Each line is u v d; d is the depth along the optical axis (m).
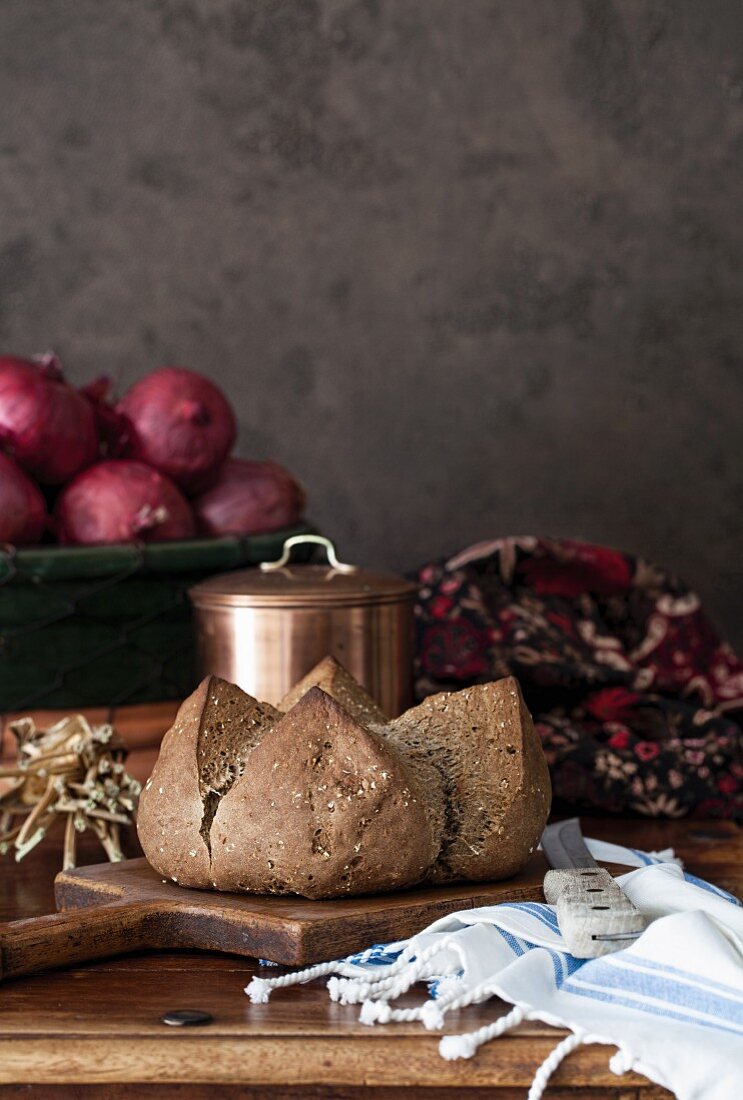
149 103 1.61
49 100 1.60
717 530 1.69
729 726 1.16
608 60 1.65
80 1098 0.51
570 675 1.19
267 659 0.87
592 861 0.70
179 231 1.62
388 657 0.90
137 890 0.63
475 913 0.58
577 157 1.65
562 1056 0.49
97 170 1.61
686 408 1.68
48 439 0.99
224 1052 0.50
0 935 0.56
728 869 0.81
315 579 0.91
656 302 1.67
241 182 1.63
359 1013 0.53
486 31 1.63
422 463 1.66
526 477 1.67
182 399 1.07
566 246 1.66
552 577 1.35
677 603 1.38
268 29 1.61
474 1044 0.49
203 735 0.63
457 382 1.66
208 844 0.61
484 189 1.65
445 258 1.65
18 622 0.94
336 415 1.65
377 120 1.63
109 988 0.56
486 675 1.19
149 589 0.97
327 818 0.59
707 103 1.66
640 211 1.66
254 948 0.58
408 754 0.65
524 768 0.65
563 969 0.55
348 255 1.64
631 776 1.01
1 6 1.59
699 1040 0.49
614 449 1.67
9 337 1.62
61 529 1.00
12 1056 0.50
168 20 1.61
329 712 0.60
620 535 1.68
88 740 0.78
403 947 0.56
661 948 0.53
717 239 1.67
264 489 1.11
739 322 1.68
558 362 1.67
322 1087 0.50
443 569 1.28
